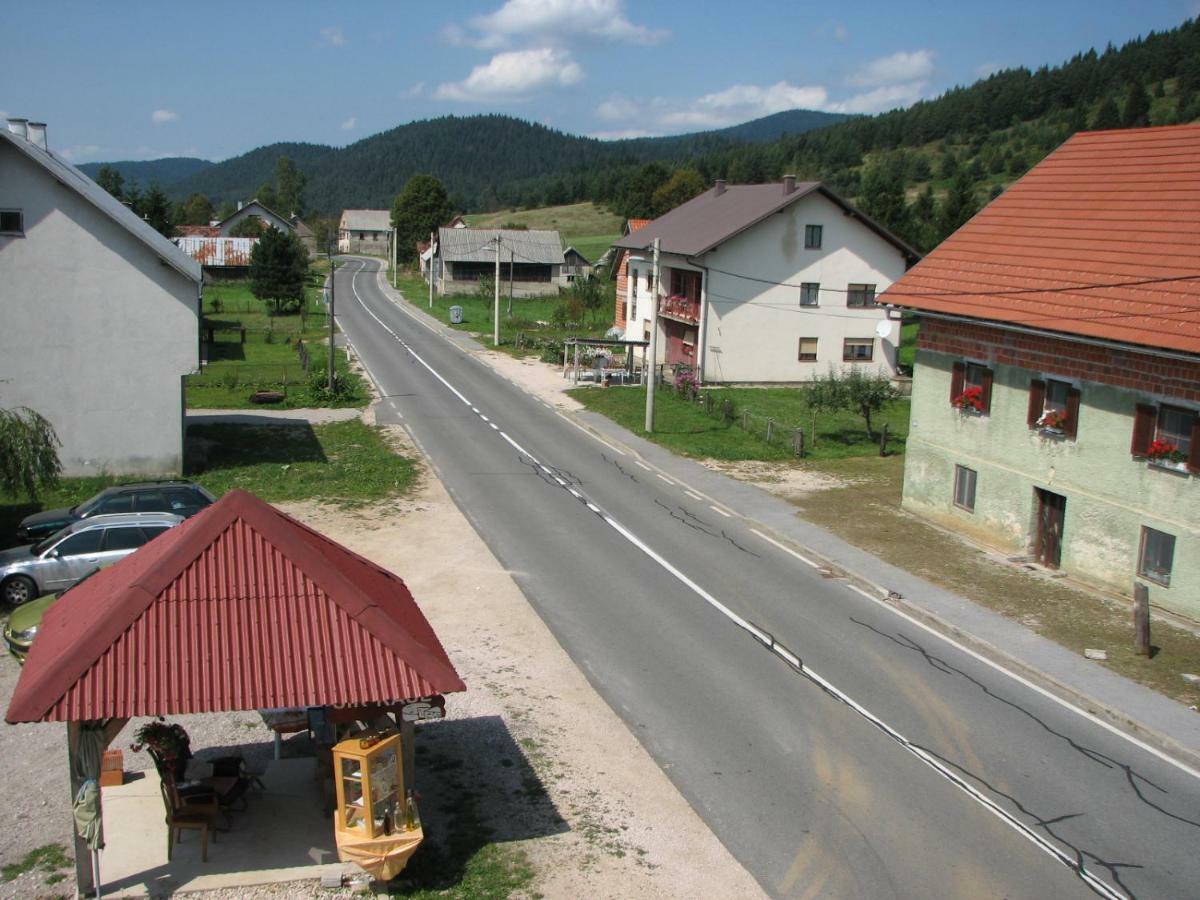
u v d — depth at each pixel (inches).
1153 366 740.0
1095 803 492.1
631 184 5905.5
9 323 1051.3
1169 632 708.7
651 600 771.4
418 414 1536.7
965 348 941.8
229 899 393.4
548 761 518.9
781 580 831.1
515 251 3686.0
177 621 392.8
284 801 464.8
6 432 823.7
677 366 1882.4
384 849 397.1
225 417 1475.1
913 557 884.0
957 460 960.9
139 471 1110.4
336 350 2214.6
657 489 1137.4
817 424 1515.7
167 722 552.4
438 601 752.3
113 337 1078.4
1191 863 441.7
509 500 1062.4
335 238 6250.0
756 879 421.4
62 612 443.5
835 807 480.7
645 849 441.7
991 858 441.1
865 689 620.1
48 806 462.6
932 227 2488.9
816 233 1843.0
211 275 3617.1
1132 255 832.9
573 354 2133.4
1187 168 896.3
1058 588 805.9
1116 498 782.5
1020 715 590.6
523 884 411.8
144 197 3528.5
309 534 474.0
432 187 5290.4
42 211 1042.1
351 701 388.5
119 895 392.8
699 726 563.8
